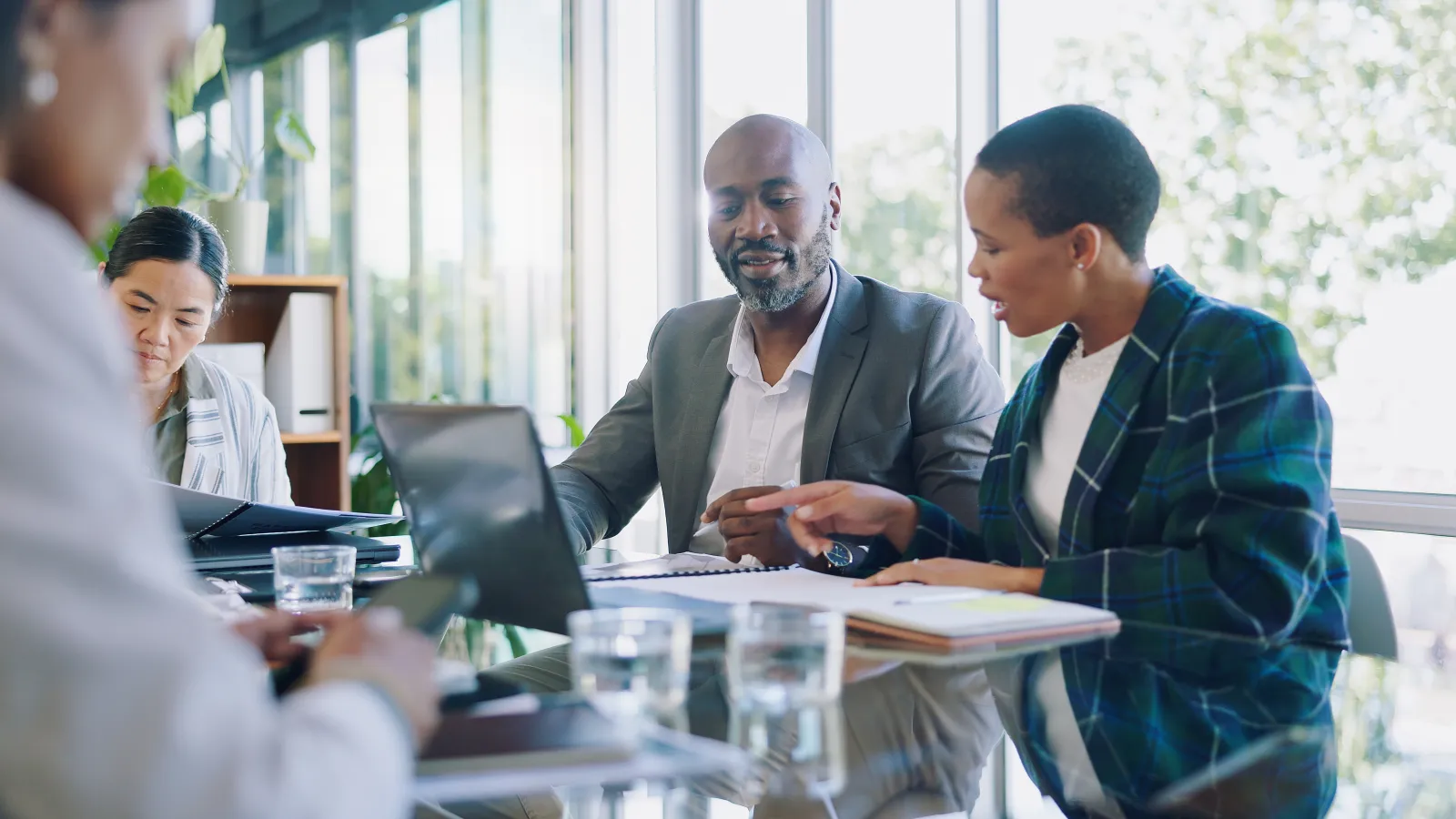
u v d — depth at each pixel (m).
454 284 4.23
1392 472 2.40
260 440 2.32
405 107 4.12
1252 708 0.92
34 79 0.53
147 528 0.50
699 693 0.96
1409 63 2.33
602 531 2.15
